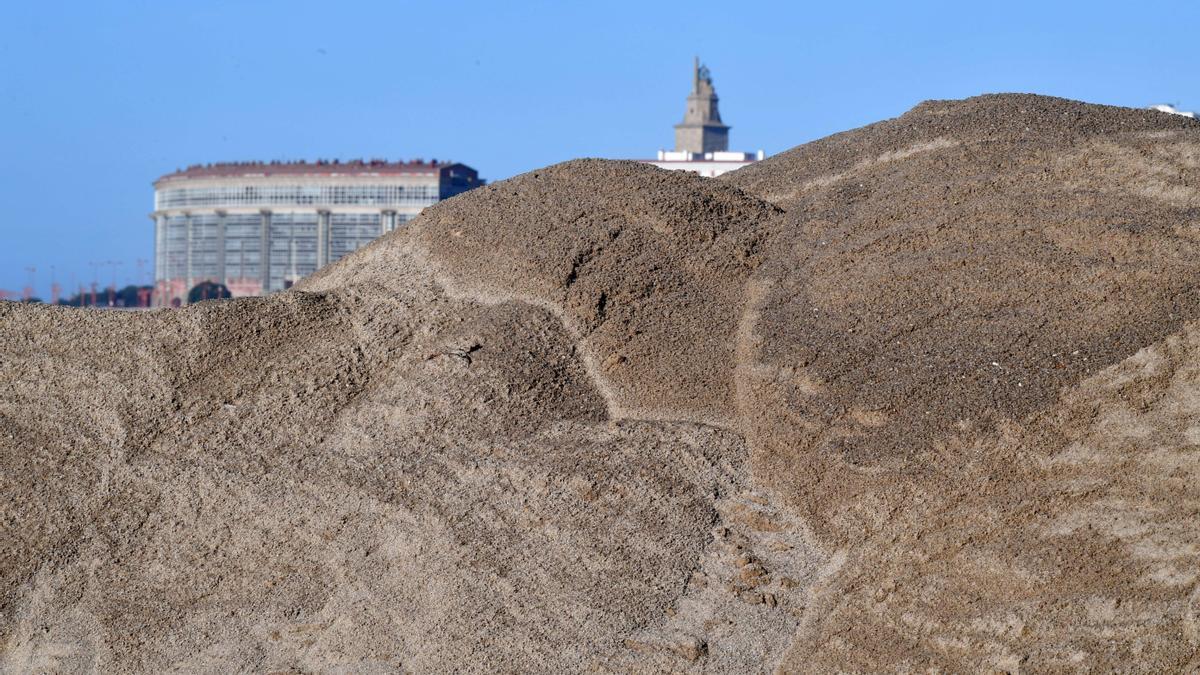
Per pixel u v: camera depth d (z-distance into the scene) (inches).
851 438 2020.2
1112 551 1750.7
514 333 2306.8
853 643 1763.0
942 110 2763.3
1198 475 1815.9
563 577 1900.8
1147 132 2465.6
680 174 2667.3
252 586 1985.7
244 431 2209.6
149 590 2011.6
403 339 2343.8
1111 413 1929.1
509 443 2119.8
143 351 2338.8
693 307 2380.7
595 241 2456.9
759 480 2043.6
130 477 2159.2
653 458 2066.9
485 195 2650.1
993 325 2134.6
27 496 2148.1
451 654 1827.0
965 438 1941.4
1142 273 2138.3
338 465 2119.8
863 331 2192.4
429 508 2018.9
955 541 1830.7
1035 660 1663.4
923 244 2327.8
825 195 2554.1
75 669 1940.2
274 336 2365.9
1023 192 2372.0
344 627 1900.8
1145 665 1616.6
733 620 1834.4
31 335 2390.5
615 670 1777.8
